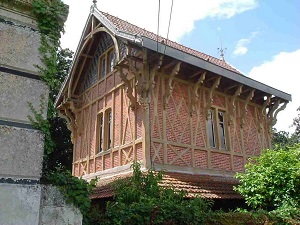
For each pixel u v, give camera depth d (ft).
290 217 24.08
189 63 35.29
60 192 13.12
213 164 39.09
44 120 13.17
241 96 45.96
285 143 98.02
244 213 22.36
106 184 33.24
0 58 12.76
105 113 42.63
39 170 12.55
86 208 13.97
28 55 13.43
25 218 11.84
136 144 35.19
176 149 36.09
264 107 47.80
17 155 12.20
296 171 25.90
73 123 49.83
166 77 37.60
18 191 11.91
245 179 28.84
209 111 41.27
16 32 13.35
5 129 12.17
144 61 33.71
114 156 38.81
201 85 41.22
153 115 35.35
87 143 45.34
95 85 46.09
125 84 37.01
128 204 19.38
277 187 26.71
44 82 13.60
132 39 32.78
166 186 27.43
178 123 37.35
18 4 13.64
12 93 12.71
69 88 48.21
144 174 27.22
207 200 27.55
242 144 43.80
